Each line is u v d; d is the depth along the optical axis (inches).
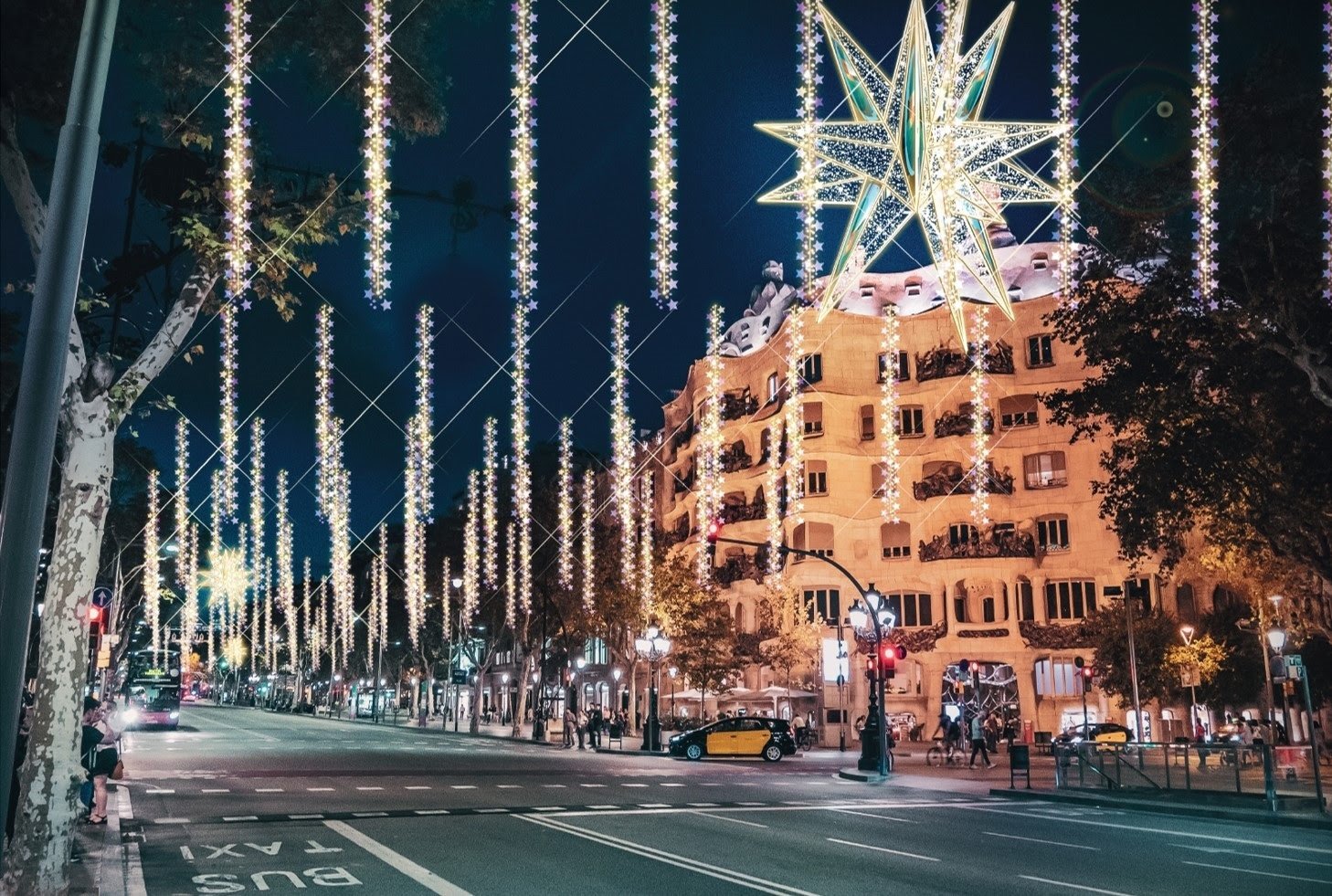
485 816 744.3
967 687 2311.8
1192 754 880.3
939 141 1093.8
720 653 2250.2
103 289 556.4
